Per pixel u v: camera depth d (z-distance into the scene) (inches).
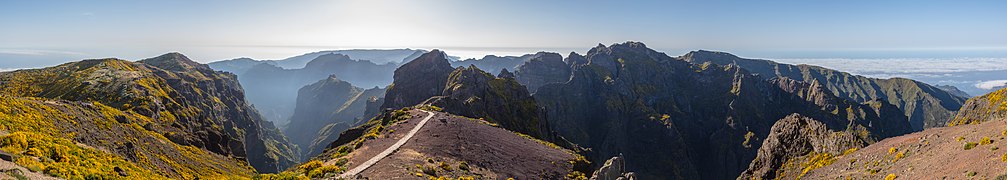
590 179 2517.2
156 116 4795.8
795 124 3572.8
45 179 1185.4
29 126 2175.2
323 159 2719.0
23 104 2495.1
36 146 1448.1
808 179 2760.8
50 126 2383.1
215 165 3491.6
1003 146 1579.7
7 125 1964.8
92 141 2509.8
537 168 2598.4
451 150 2559.1
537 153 2952.8
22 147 1397.6
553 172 2603.3
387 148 2632.9
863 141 2827.3
